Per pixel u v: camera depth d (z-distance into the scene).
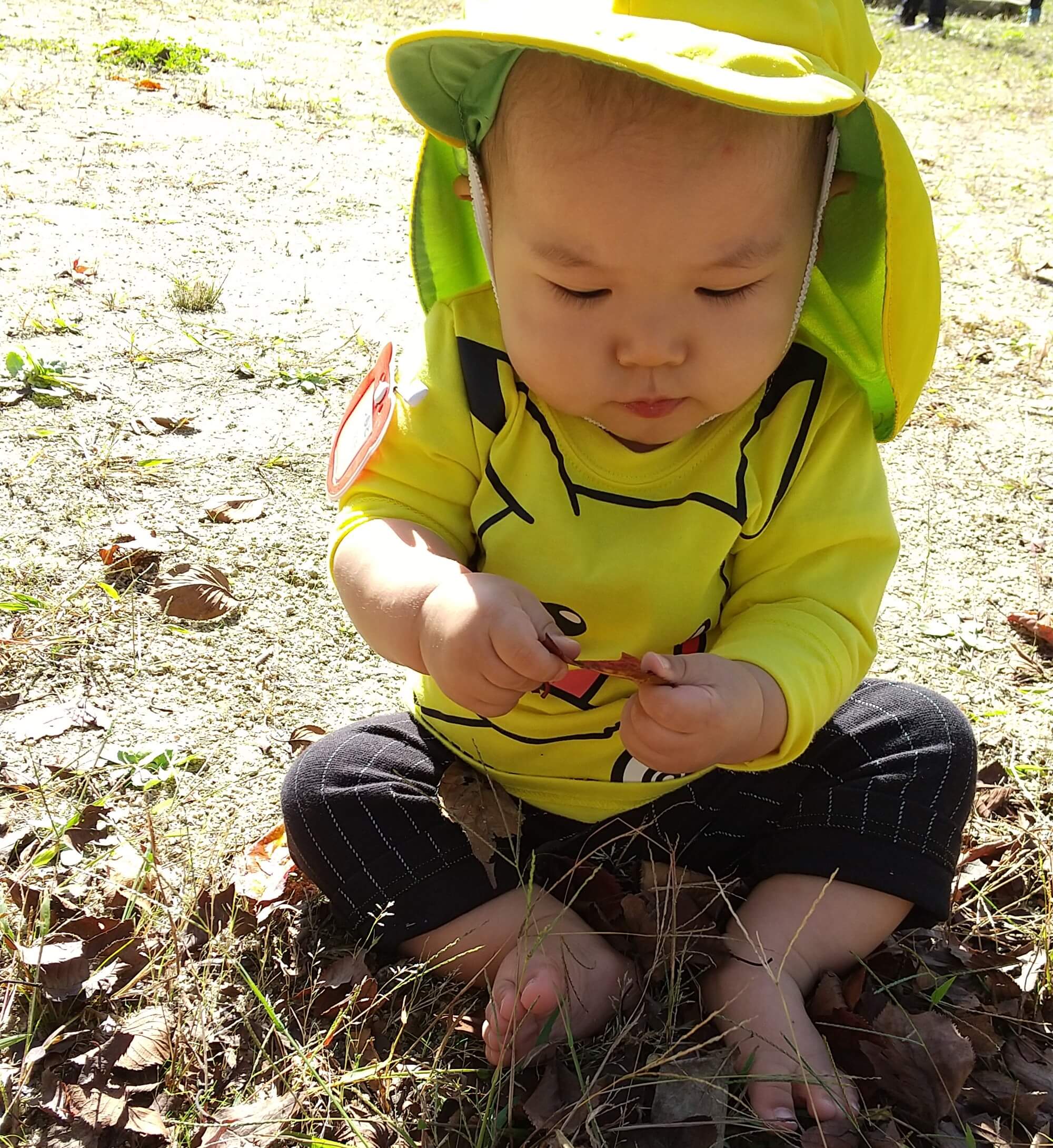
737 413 0.54
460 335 0.56
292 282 1.36
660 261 0.45
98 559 0.81
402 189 1.78
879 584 0.55
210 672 0.73
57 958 0.52
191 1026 0.50
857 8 0.50
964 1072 0.49
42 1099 0.47
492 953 0.52
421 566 0.50
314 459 0.98
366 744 0.56
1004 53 4.32
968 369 1.28
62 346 1.12
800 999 0.50
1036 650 0.82
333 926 0.57
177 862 0.59
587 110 0.44
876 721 0.56
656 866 0.56
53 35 2.64
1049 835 0.64
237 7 3.41
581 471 0.53
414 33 0.45
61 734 0.67
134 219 1.52
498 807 0.55
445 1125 0.47
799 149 0.46
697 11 0.46
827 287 0.55
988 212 1.95
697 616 0.54
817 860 0.53
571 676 0.54
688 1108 0.47
